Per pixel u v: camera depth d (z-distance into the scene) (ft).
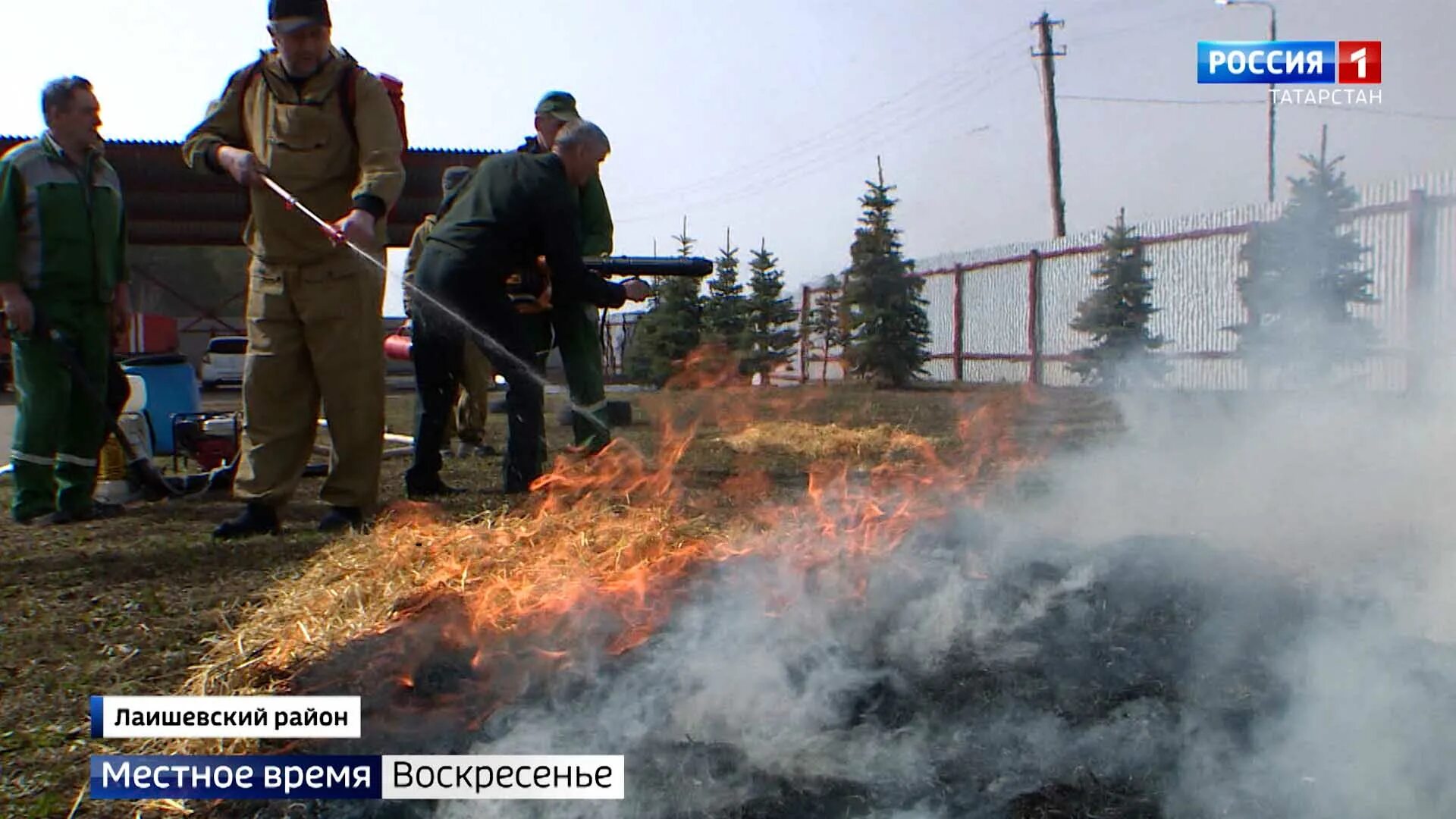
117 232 19.26
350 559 11.99
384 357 16.85
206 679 9.17
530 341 19.95
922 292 78.48
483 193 19.19
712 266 23.07
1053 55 97.30
